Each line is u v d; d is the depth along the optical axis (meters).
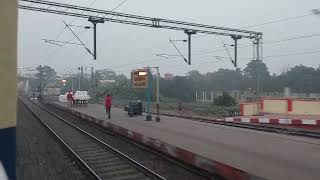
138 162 14.14
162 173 12.46
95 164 14.12
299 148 15.47
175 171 12.77
